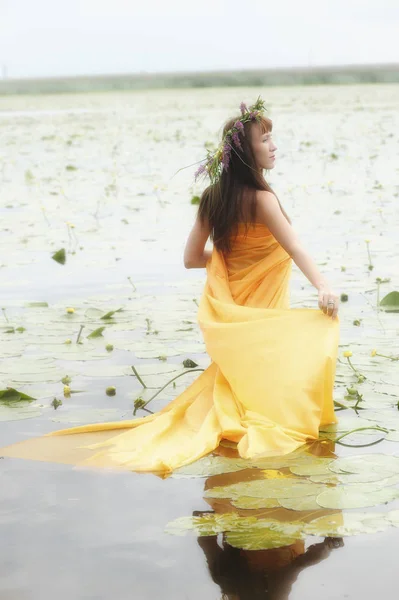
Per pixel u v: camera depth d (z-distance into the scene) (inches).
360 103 1197.7
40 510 102.0
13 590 83.4
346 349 169.9
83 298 225.8
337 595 81.4
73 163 595.2
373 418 133.2
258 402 128.4
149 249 293.4
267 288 140.0
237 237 139.5
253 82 2511.1
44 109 1348.4
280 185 447.5
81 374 161.5
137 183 480.4
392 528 94.1
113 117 1059.3
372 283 229.6
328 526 94.8
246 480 110.2
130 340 183.0
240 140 136.0
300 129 789.9
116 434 130.0
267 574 85.4
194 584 83.7
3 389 152.2
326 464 114.5
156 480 111.3
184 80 2913.4
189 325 194.9
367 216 342.6
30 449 123.7
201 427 126.4
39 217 372.8
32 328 195.9
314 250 278.1
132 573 86.3
